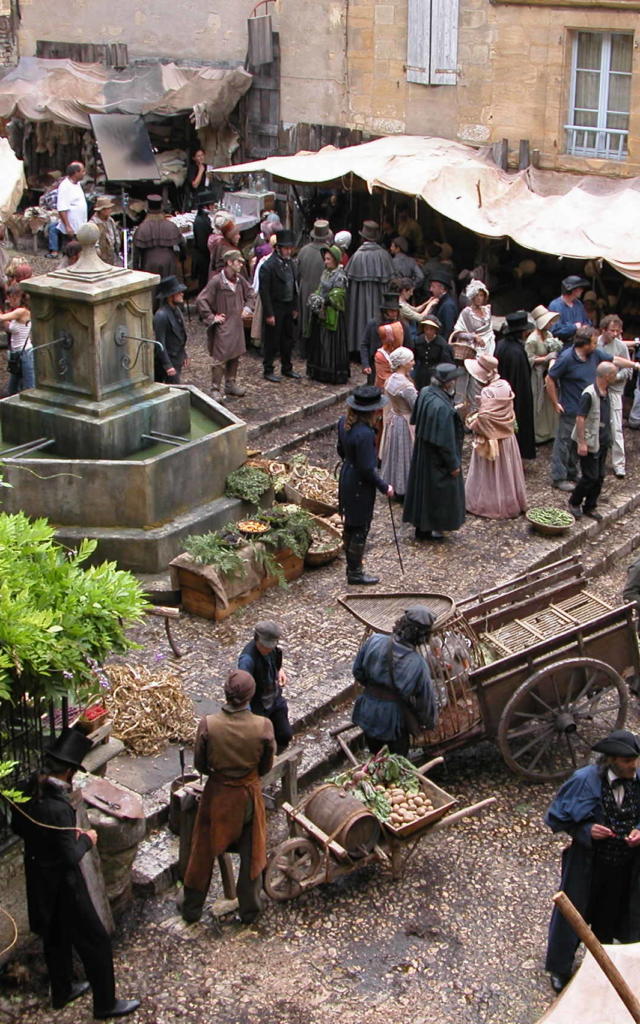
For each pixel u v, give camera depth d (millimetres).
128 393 10555
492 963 6695
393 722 7547
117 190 20062
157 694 8258
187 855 6973
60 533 10047
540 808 8016
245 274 17141
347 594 9359
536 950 6801
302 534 10422
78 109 19578
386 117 17516
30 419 10484
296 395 14172
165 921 6926
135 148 19109
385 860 7133
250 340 15891
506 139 16391
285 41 18109
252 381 14617
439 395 10758
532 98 16094
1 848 6422
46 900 6078
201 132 19469
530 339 13164
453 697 7895
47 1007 6316
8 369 13445
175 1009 6309
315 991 6449
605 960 4535
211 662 9195
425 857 7512
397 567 10734
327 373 14516
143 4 19969
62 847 5988
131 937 6805
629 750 6109
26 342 12695
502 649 8211
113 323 10297
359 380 14891
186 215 18594
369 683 7586
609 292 15922
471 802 8055
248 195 18641
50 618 5855
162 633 9578
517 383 12633
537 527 11352
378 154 16094
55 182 20484
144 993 6410
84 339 10172
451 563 10805
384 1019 6277
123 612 6336
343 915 7012
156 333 12641
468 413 13281
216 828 6613
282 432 13297
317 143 18328
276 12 18609
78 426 10234
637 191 15227
